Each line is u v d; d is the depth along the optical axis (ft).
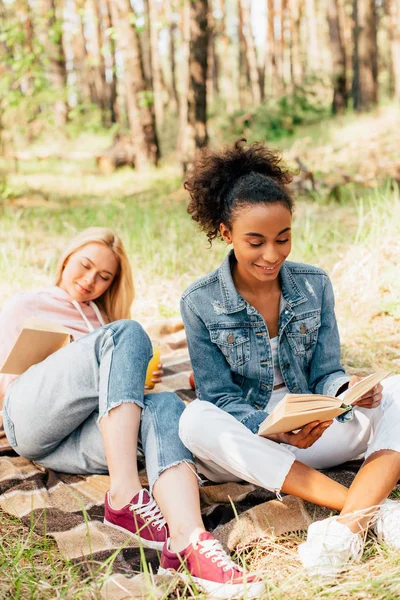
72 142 47.34
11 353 7.59
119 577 6.01
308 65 79.05
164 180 35.45
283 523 6.85
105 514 6.96
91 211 25.18
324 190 22.79
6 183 33.27
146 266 16.96
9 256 17.51
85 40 66.03
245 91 77.05
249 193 6.89
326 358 7.69
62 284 9.38
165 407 7.20
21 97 33.55
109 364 7.21
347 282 14.20
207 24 34.01
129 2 39.17
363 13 46.93
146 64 66.28
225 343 7.53
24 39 33.42
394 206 16.35
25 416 7.66
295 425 6.18
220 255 17.70
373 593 5.72
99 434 7.68
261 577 5.89
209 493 7.54
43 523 7.05
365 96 47.39
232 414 7.15
